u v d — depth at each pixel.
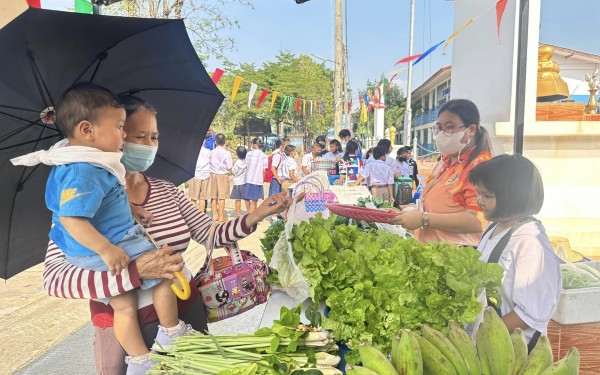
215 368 1.40
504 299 1.61
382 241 1.95
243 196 9.91
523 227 1.62
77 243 1.64
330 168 10.09
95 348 1.89
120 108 1.65
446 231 2.27
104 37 1.73
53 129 1.88
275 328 1.47
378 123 15.59
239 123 41.97
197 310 1.95
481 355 1.33
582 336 1.72
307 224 1.94
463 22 3.54
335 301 1.57
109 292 1.62
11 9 2.09
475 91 3.25
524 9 2.15
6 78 1.60
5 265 1.92
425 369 1.27
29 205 1.95
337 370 1.38
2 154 1.78
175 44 1.98
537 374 1.21
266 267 2.11
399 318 1.49
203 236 2.21
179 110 2.27
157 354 1.55
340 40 16.89
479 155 2.27
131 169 1.90
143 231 1.77
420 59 2.59
